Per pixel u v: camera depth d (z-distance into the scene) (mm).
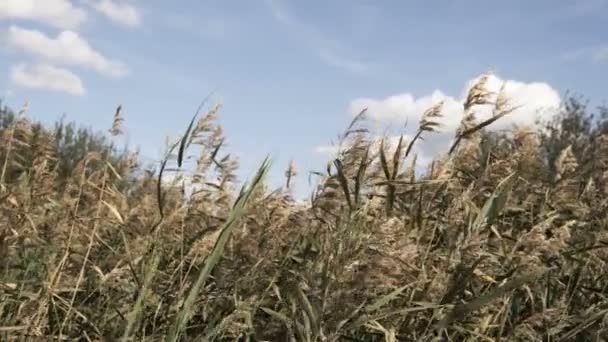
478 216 5227
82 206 6453
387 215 5191
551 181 6719
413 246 4887
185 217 5680
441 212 5711
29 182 6207
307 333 4516
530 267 5434
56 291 5039
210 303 5395
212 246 5355
